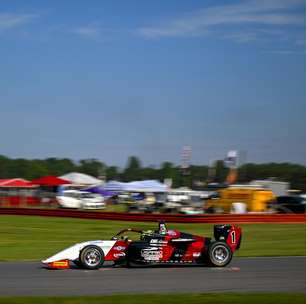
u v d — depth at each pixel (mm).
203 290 12094
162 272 14930
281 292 11875
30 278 13648
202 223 35438
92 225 34438
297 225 35344
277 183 67062
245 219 36375
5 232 29625
